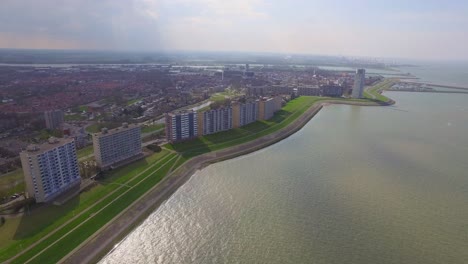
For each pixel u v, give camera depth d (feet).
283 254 361.30
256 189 521.65
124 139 588.91
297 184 541.34
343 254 361.71
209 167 626.64
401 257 358.43
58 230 385.09
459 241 388.78
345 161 655.35
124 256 363.76
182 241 387.96
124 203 457.68
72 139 492.54
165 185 526.16
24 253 343.46
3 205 431.43
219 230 407.64
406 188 530.27
